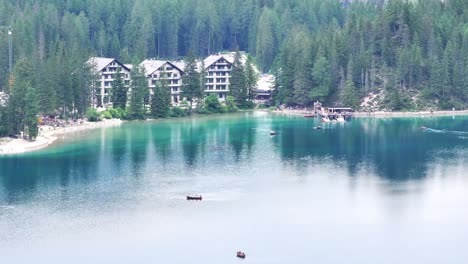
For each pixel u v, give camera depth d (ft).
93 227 596.29
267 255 542.98
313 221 610.65
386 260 535.60
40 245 560.20
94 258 537.65
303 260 535.19
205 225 600.39
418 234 581.94
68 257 540.11
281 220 611.88
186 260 534.37
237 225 599.98
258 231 587.27
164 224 602.03
